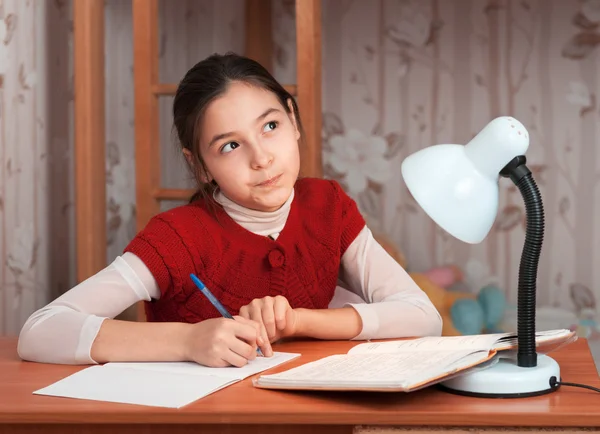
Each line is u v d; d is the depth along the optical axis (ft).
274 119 4.64
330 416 3.14
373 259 5.20
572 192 9.71
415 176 3.68
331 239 5.19
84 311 4.38
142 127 7.71
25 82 7.75
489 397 3.34
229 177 4.64
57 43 8.45
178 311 4.91
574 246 9.74
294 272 5.04
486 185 3.62
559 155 9.70
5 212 7.34
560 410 3.13
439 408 3.18
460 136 9.81
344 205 5.33
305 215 5.20
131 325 4.10
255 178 4.62
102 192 7.97
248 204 4.82
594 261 9.70
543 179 9.75
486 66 9.73
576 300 9.75
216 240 4.91
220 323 3.92
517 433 3.11
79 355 4.03
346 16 9.87
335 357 3.91
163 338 4.00
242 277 4.93
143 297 4.64
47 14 8.23
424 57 9.80
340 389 3.24
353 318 4.54
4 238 7.33
